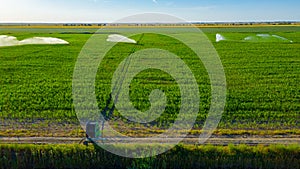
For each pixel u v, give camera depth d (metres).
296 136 16.86
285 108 21.33
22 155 14.04
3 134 16.77
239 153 14.02
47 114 19.86
